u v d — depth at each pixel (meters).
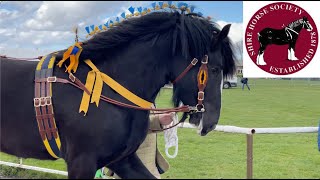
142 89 2.43
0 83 2.46
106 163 2.36
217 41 2.44
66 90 2.32
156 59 2.45
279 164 4.67
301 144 5.94
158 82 2.48
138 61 2.42
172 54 2.46
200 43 2.44
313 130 3.16
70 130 2.29
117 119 2.30
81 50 2.38
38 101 2.33
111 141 2.29
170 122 2.75
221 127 2.79
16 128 2.41
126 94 2.36
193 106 2.50
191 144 5.51
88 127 2.26
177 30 2.45
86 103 2.27
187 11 2.59
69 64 2.38
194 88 2.47
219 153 4.90
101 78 2.34
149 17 2.46
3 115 2.43
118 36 2.41
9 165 3.73
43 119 2.33
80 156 2.28
